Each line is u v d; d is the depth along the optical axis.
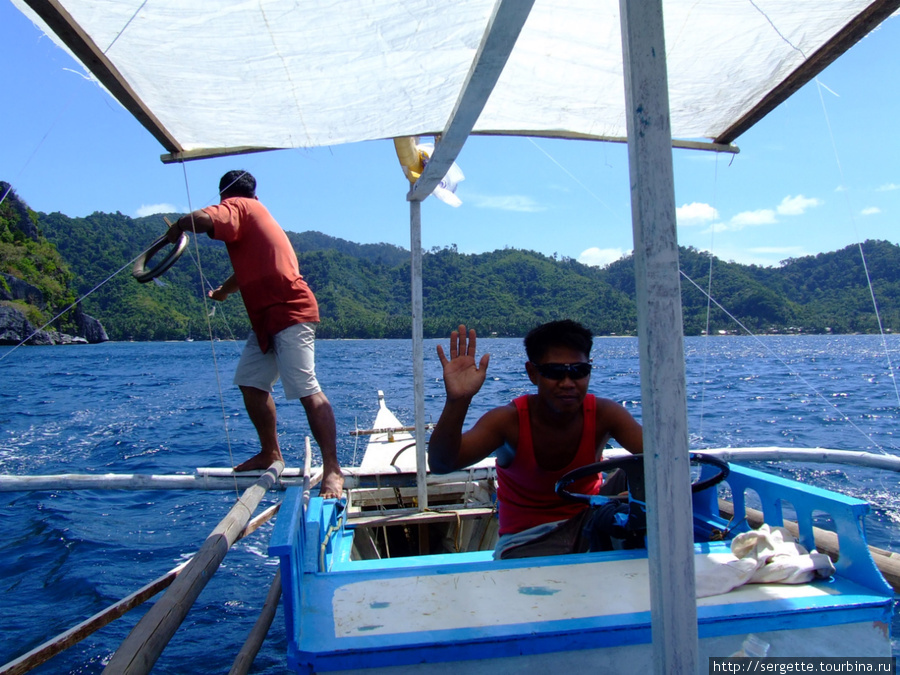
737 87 3.00
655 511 1.06
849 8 2.38
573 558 1.86
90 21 2.12
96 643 3.83
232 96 2.75
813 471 7.34
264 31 2.28
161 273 2.82
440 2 2.24
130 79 2.57
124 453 10.13
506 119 3.38
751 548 1.76
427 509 3.90
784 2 2.33
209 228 3.12
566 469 2.21
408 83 2.81
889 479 6.96
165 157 3.32
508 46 1.84
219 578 4.83
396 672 1.37
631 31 1.03
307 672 1.35
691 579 1.07
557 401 2.02
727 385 21.78
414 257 3.88
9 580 4.76
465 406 1.89
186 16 2.13
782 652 1.52
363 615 1.50
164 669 3.62
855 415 13.38
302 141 3.32
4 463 9.39
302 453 9.10
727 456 3.42
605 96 3.10
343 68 2.60
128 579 4.79
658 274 1.04
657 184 1.03
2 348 48.59
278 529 1.43
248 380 3.45
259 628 2.19
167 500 6.93
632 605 1.54
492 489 4.40
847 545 1.68
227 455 9.98
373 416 14.02
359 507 4.21
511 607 1.53
